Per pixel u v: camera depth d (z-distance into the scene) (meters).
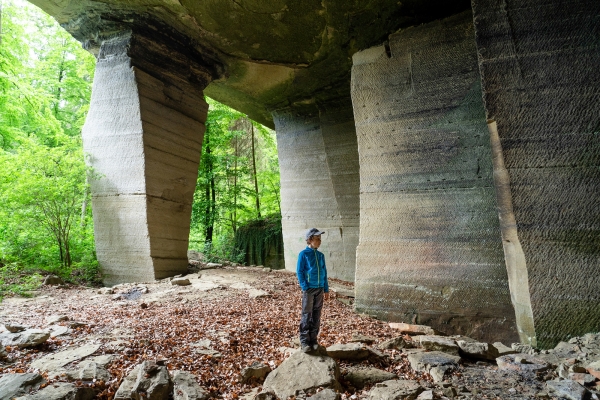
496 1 5.92
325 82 13.27
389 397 3.26
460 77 7.38
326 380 3.46
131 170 9.70
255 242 19.97
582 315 5.13
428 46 7.75
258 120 17.77
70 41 17.81
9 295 7.02
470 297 6.71
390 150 7.90
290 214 15.60
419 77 7.78
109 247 9.99
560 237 5.34
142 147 9.55
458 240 7.00
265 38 10.95
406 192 7.62
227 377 3.71
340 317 6.95
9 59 12.55
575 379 3.88
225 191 20.00
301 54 11.69
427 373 4.10
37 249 9.38
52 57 17.80
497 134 5.77
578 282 5.20
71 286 8.53
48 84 17.75
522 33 5.75
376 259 7.66
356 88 8.46
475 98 7.20
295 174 15.53
